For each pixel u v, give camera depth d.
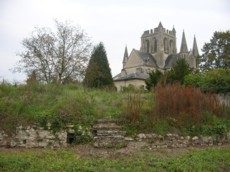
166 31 89.25
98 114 14.13
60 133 13.21
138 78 57.56
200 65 47.03
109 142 12.80
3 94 15.26
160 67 82.25
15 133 12.93
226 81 19.52
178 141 13.45
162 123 13.93
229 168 9.32
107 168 8.68
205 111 15.44
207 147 13.15
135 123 13.62
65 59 36.31
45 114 13.45
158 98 15.09
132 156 10.51
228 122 15.35
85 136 13.31
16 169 8.41
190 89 16.17
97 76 35.38
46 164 9.01
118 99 16.41
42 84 18.16
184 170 8.61
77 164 9.00
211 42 46.97
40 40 36.47
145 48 90.62
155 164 9.22
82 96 16.17
